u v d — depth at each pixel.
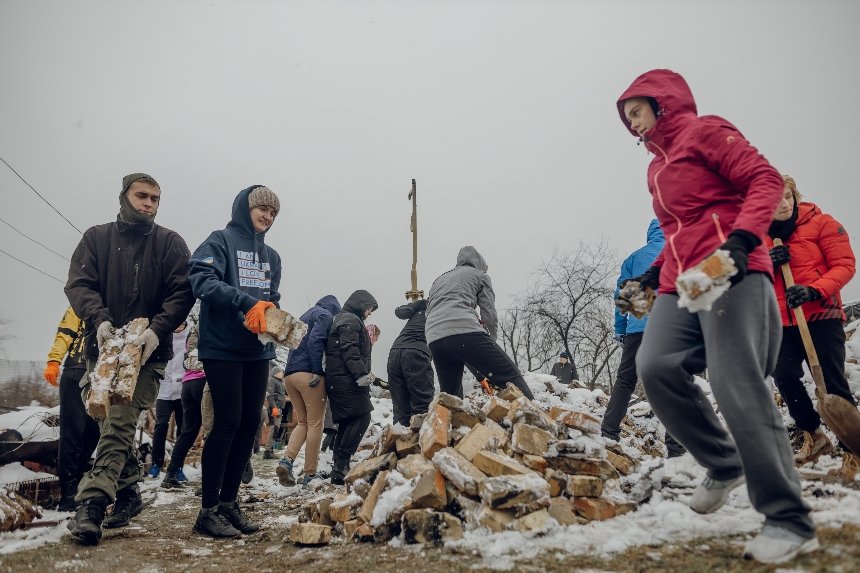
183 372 6.50
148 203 3.71
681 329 2.26
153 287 3.71
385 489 3.01
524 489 2.58
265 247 3.98
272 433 9.74
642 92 2.40
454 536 2.58
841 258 3.57
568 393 7.17
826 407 2.99
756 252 2.15
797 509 1.91
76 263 3.71
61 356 4.71
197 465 7.63
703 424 2.34
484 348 4.59
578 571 2.04
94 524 3.15
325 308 5.83
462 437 3.19
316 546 2.91
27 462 4.84
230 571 2.61
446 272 5.01
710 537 2.24
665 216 2.38
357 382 5.38
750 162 2.12
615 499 2.83
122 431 3.36
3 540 3.28
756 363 2.04
